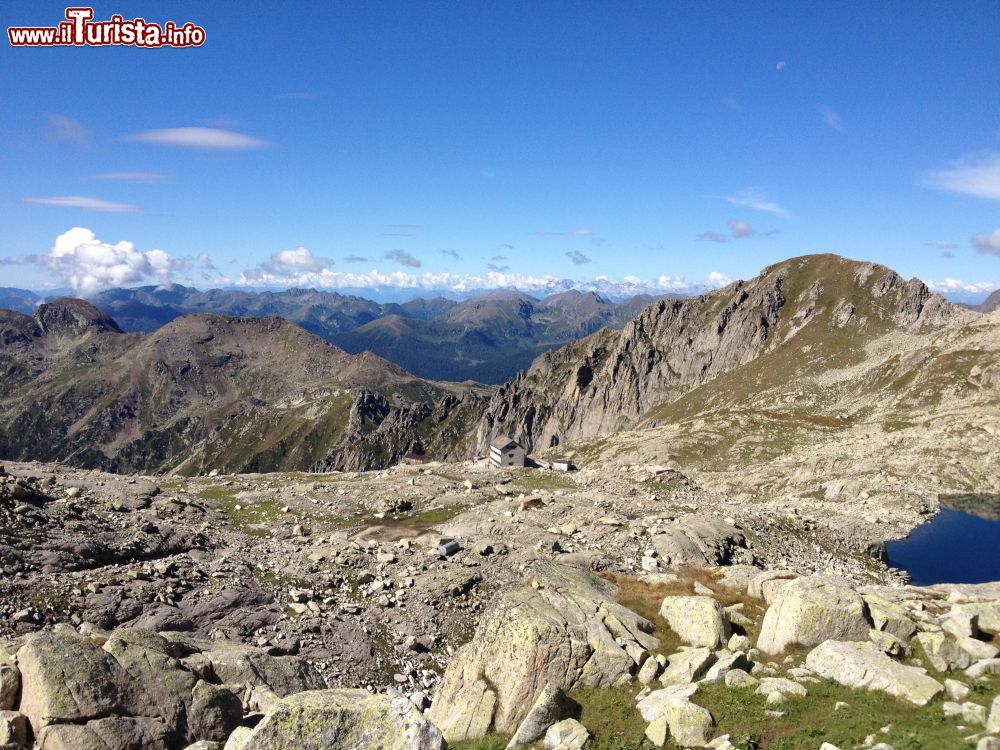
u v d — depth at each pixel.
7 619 31.30
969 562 71.62
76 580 36.50
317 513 66.19
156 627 34.50
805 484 110.62
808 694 20.48
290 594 41.62
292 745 16.72
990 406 131.00
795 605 25.59
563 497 71.62
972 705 18.31
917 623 25.73
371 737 17.03
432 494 75.81
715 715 19.67
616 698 21.97
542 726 20.62
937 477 105.19
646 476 86.50
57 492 51.97
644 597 31.39
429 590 43.31
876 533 78.94
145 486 61.25
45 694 19.55
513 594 28.55
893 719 18.36
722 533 55.31
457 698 23.97
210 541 49.81
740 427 167.75
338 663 35.31
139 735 19.97
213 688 23.09
